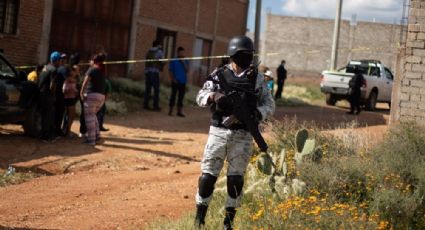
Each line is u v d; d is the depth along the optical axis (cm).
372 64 3138
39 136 1474
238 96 670
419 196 882
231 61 695
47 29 2233
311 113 2686
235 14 3769
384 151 1062
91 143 1438
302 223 647
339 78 3095
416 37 1364
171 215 875
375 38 7456
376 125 2303
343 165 902
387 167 945
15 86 1390
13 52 2100
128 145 1486
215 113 687
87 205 923
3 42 2053
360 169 898
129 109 2183
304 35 7825
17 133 1525
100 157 1309
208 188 700
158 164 1299
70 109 1513
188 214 826
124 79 2519
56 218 842
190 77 3325
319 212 666
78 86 1572
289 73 7869
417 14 1361
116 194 1005
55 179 1091
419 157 1051
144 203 947
